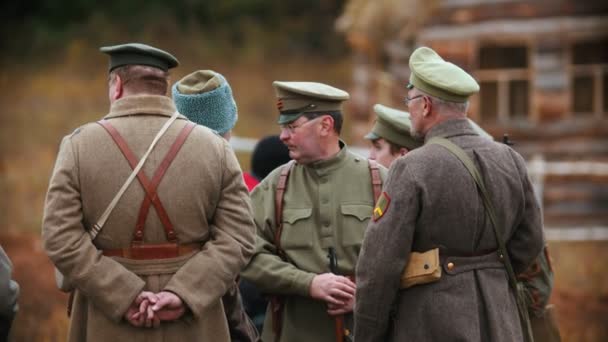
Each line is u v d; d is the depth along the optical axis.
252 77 48.88
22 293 15.84
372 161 9.09
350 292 8.43
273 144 10.85
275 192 8.97
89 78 46.62
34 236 20.16
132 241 7.30
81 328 7.51
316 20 60.12
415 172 7.45
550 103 23.64
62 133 34.72
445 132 7.70
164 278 7.31
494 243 7.70
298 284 8.49
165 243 7.34
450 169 7.49
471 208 7.50
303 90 8.74
